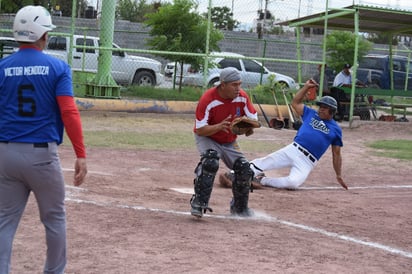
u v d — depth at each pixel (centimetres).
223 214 833
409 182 1202
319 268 609
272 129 2033
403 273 614
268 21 3666
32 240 653
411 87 3180
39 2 2867
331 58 3058
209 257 623
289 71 3719
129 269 574
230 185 1049
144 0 4422
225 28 3803
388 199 1023
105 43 2147
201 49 2533
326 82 2375
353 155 1539
